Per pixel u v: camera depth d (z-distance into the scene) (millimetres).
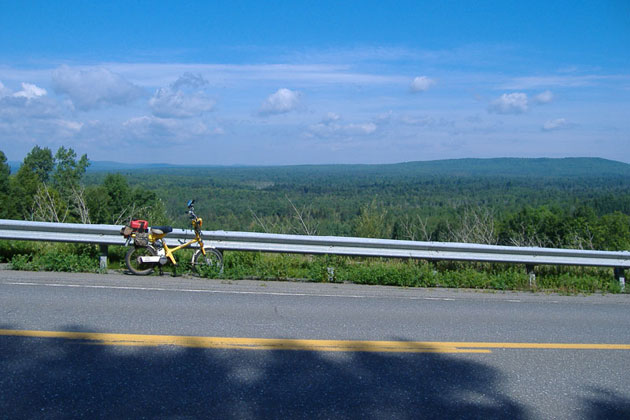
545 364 5082
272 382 4203
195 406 3709
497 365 4969
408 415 3781
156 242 8461
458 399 4125
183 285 7809
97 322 5531
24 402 3619
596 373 4914
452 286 9195
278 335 5449
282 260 9438
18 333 5027
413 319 6551
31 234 8352
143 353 4676
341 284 8820
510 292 9094
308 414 3697
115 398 3756
